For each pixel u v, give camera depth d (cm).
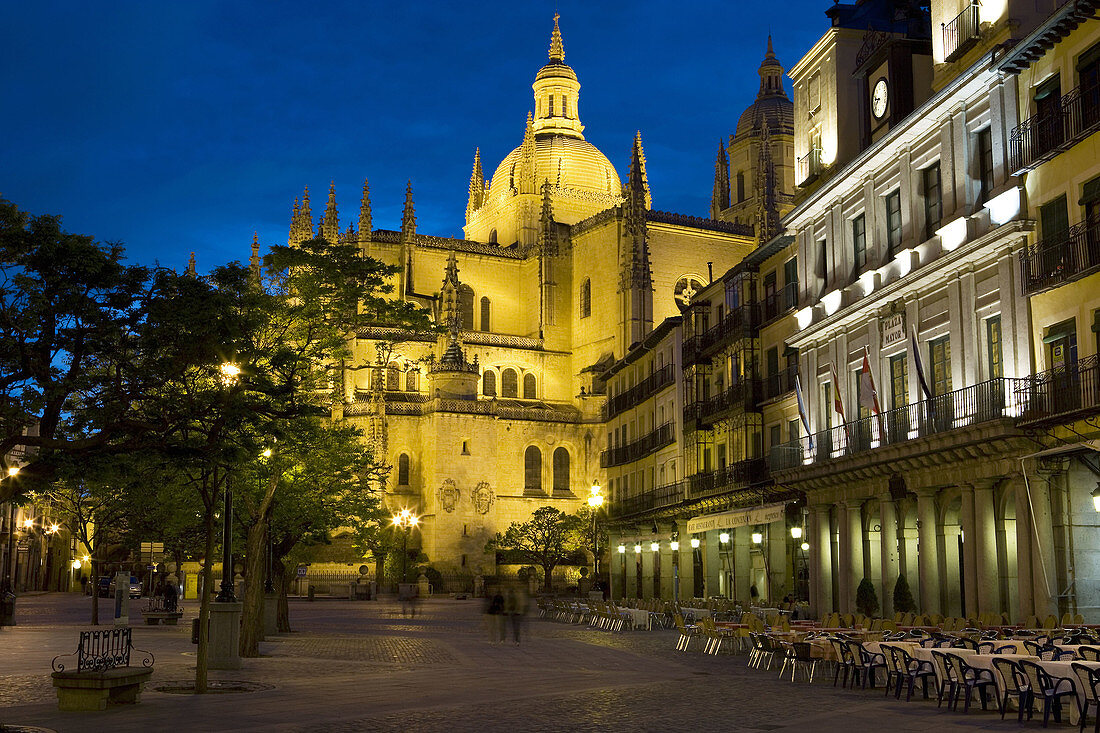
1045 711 1730
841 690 2314
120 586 4991
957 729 1698
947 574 3594
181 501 3972
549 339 12306
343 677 2589
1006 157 3244
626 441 8169
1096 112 2869
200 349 2002
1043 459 3019
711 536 5975
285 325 2752
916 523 3875
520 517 11469
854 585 4162
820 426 4572
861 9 4597
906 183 3844
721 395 5734
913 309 3766
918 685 2383
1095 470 2945
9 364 1838
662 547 6844
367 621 5856
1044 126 3072
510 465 11531
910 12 4522
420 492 11238
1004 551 3244
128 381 1995
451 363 11331
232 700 2095
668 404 6956
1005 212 3228
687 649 3625
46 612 6369
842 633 2653
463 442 11162
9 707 1962
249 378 2181
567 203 13562
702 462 6091
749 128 12794
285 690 2283
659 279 11488
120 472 1967
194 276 2038
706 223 11725
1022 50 3109
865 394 3984
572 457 11800
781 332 5103
